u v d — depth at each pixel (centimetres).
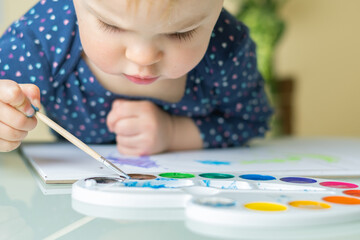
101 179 45
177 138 79
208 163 62
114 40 50
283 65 199
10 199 41
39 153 70
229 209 34
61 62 73
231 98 83
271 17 174
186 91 79
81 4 51
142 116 71
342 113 174
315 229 32
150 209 37
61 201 40
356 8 168
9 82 55
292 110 191
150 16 45
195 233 31
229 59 76
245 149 83
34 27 72
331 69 178
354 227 33
